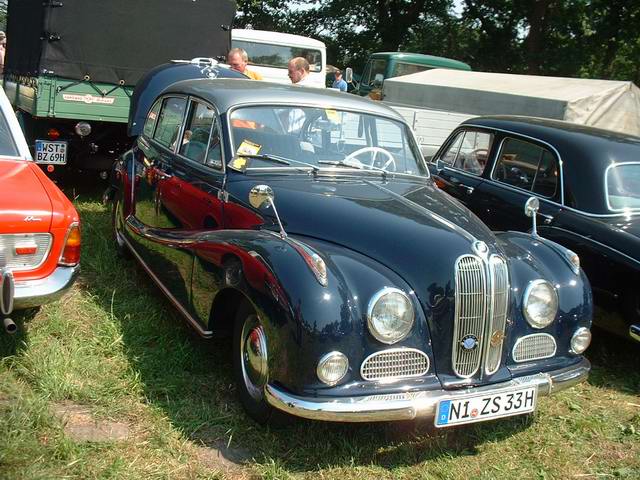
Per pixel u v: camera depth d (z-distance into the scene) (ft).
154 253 15.81
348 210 12.39
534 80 39.06
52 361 12.57
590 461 12.02
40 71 24.53
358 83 61.77
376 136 15.79
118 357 13.47
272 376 10.56
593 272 16.31
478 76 42.19
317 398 10.14
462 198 21.39
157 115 18.74
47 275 12.76
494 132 21.25
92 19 25.11
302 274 10.50
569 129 19.69
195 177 15.06
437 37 91.91
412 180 15.30
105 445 10.55
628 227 16.55
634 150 18.42
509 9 86.07
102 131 26.78
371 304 10.44
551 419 13.33
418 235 11.58
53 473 9.62
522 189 19.54
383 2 92.07
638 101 35.73
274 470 10.40
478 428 12.56
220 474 10.31
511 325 11.65
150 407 11.84
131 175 18.70
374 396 10.32
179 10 27.22
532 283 11.90
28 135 26.66
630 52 88.43
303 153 14.65
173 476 10.14
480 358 11.18
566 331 12.20
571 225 17.30
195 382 12.98
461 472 11.14
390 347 10.57
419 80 43.06
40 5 24.97
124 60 26.03
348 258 11.34
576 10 82.02
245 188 13.60
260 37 47.21
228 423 11.68
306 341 10.14
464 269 11.05
